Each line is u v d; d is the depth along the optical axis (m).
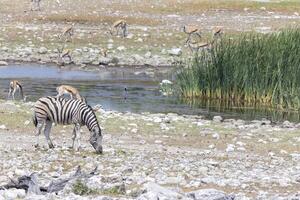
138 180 26.03
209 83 52.78
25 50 71.12
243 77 51.84
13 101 47.69
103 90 55.66
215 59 52.94
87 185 23.56
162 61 69.50
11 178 24.80
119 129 38.91
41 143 34.62
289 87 51.09
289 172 29.44
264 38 54.47
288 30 56.12
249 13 93.50
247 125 42.69
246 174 28.77
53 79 60.09
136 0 97.12
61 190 23.19
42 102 32.91
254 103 51.56
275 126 43.16
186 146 35.69
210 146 35.75
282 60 51.59
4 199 21.28
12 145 33.88
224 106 50.38
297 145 36.75
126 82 59.81
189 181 26.86
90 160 30.61
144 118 42.78
